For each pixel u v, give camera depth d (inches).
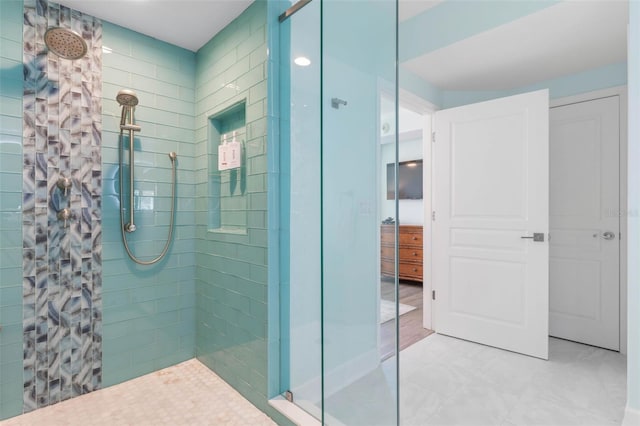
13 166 70.1
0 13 68.7
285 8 75.1
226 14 79.8
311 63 70.1
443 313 117.0
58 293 75.7
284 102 73.5
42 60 73.4
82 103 78.7
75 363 77.9
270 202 72.3
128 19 81.7
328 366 54.2
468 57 96.7
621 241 101.4
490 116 108.4
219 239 86.7
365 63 52.4
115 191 83.5
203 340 93.4
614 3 71.4
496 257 106.4
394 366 49.3
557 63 100.6
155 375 87.9
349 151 54.3
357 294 52.3
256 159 74.9
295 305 72.4
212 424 68.7
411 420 69.5
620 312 101.4
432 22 92.4
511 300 103.4
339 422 52.9
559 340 111.3
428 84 115.3
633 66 63.3
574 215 110.0
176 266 93.7
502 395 78.4
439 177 118.4
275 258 72.8
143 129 87.9
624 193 100.7
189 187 96.3
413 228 194.4
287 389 72.6
